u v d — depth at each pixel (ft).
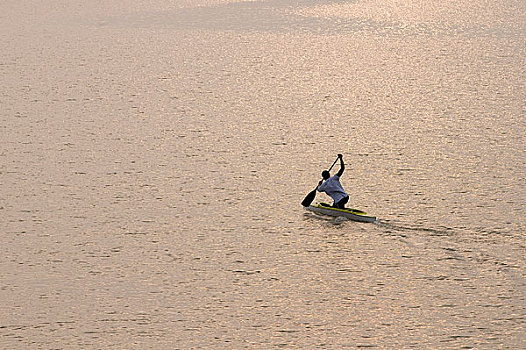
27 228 153.17
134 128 233.76
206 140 220.02
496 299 121.60
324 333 112.57
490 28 433.89
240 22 474.08
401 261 136.56
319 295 124.57
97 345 109.40
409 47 383.45
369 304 121.29
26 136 223.71
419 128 229.45
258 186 179.52
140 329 113.91
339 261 137.28
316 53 373.20
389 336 111.24
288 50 382.63
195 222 156.87
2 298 123.24
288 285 128.47
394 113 250.16
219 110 258.78
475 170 187.11
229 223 156.25
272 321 116.37
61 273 132.67
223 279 130.72
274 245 144.87
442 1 545.44
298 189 177.68
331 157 202.18
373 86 295.28
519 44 381.60
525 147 205.46
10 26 483.51
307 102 270.46
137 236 149.48
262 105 266.36
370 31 435.12
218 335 112.27
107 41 419.95
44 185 179.73
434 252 139.85
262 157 202.90
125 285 128.26
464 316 116.57
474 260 136.05
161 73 328.90
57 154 205.26
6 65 350.23
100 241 146.82
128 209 164.25
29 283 128.77
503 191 171.42
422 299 122.31
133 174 188.24
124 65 348.79
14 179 184.03
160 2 570.05
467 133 221.46
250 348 108.68
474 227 150.82
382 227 152.15
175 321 116.37
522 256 137.08
